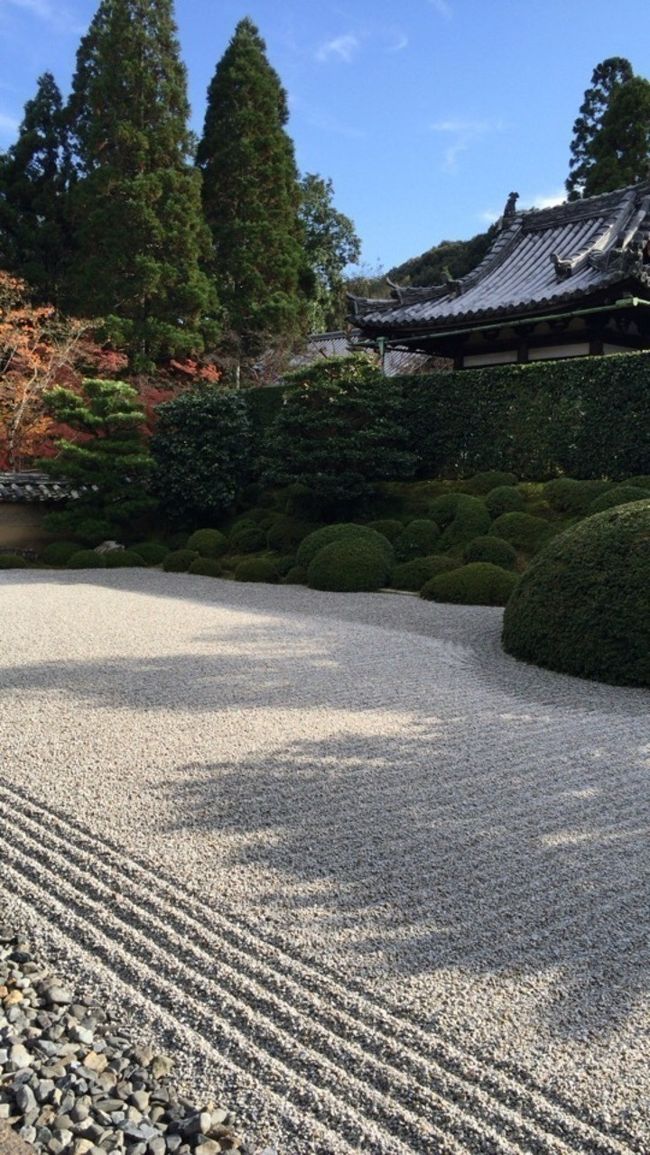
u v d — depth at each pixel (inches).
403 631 302.0
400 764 154.3
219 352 874.8
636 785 146.9
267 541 552.4
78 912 101.3
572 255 595.2
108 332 753.6
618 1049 76.3
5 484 636.1
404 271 1560.0
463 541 456.1
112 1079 73.2
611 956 92.2
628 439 468.8
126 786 140.0
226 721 177.3
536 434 510.3
